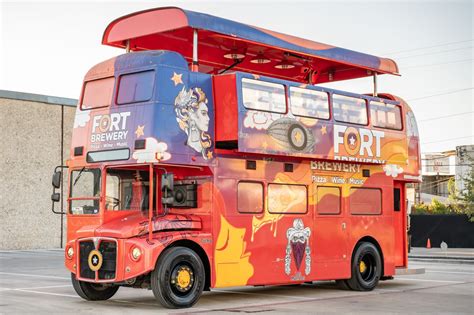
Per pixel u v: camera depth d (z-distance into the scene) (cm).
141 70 1269
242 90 1325
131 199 1302
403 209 1806
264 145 1360
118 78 1300
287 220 1450
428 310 1234
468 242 4094
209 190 1313
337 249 1560
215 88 1339
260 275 1383
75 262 1286
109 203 1282
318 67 1745
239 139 1304
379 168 1689
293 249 1456
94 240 1252
